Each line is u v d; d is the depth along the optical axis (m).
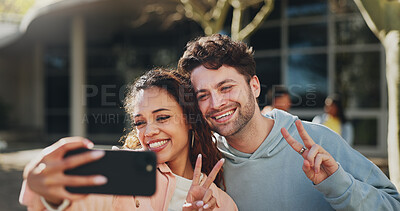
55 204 0.94
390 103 2.57
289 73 9.02
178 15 8.79
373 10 2.61
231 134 1.53
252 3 6.18
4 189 5.69
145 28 11.68
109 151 0.95
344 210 1.32
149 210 1.38
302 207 1.59
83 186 0.91
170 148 1.49
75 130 10.64
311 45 8.89
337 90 8.73
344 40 8.69
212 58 1.49
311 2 8.87
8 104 14.35
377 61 8.55
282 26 9.09
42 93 14.34
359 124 8.71
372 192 1.38
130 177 0.94
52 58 14.17
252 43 9.36
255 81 1.65
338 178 1.28
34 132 13.95
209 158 1.66
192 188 1.27
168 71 1.59
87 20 10.96
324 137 1.67
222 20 6.05
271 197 1.61
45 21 10.95
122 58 12.61
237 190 1.66
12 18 16.80
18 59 14.70
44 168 0.82
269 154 1.61
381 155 8.30
